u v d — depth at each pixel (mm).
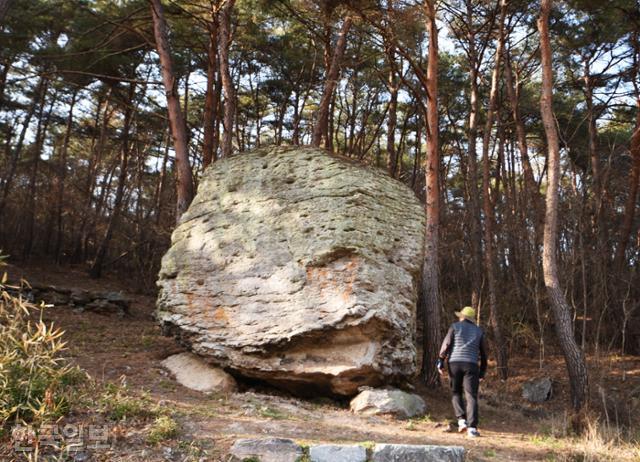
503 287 16609
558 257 14906
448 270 19109
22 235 24453
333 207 8195
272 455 4758
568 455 5973
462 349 6977
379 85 20547
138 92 21453
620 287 14094
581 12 15109
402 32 10562
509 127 20844
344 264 7723
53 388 5094
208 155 13602
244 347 7770
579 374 9164
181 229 9398
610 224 17156
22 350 5070
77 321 11180
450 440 6172
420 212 9125
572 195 14383
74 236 25422
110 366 7805
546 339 14766
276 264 8102
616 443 7062
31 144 26750
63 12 16938
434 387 9984
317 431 5770
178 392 7027
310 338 7535
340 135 27344
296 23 18359
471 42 15555
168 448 4703
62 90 22000
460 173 27469
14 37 16172
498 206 20109
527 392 11461
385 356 7609
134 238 22797
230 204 9156
